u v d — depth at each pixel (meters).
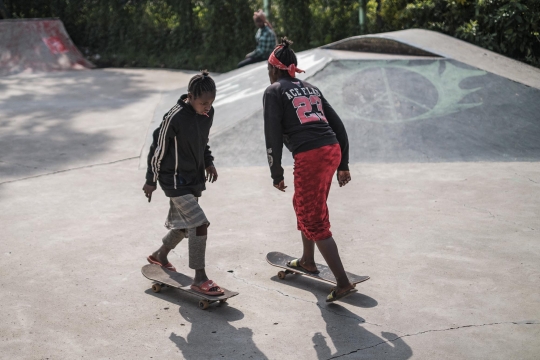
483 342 3.33
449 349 3.27
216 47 15.09
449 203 5.59
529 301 3.78
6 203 5.81
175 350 3.31
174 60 15.74
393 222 5.16
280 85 3.90
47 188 6.26
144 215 5.46
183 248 4.75
